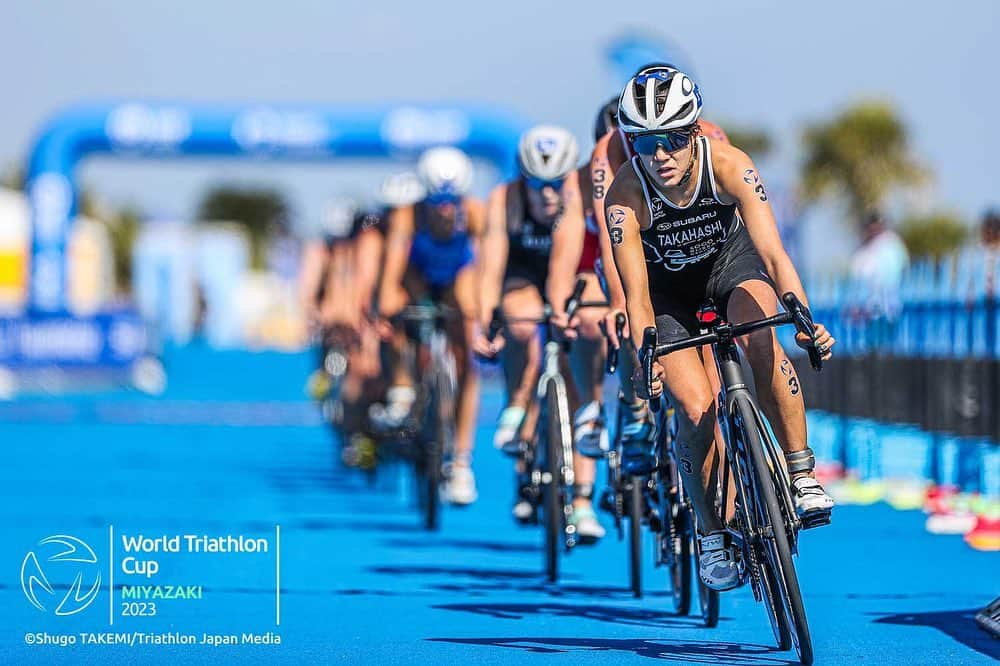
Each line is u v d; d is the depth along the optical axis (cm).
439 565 2662
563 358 2586
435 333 3369
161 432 7388
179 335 15812
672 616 2069
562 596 2272
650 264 1803
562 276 2336
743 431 1641
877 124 12631
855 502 3788
